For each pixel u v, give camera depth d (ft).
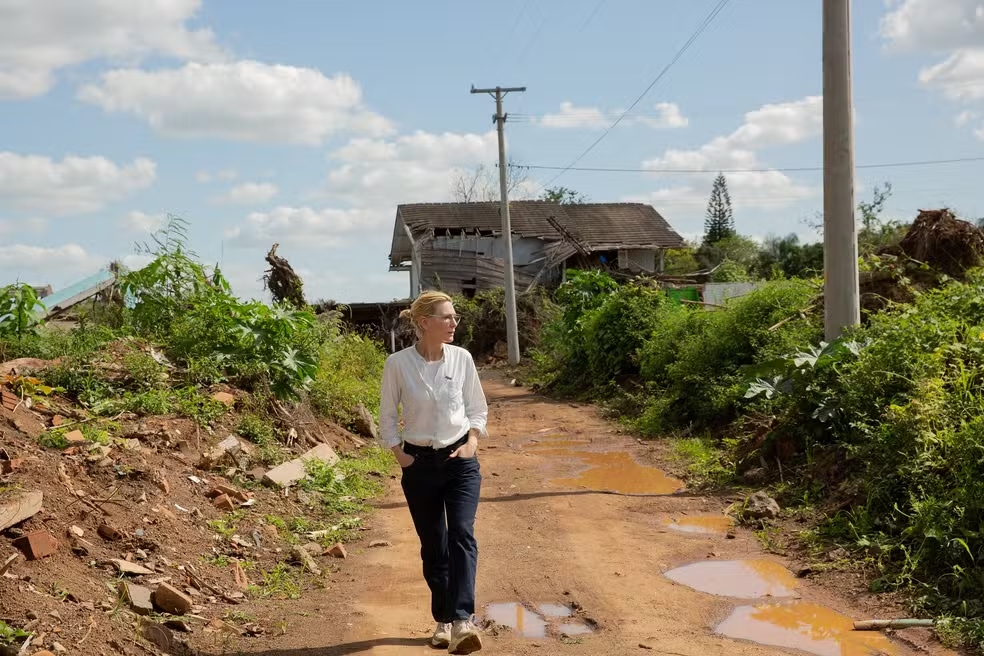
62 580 14.92
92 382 25.76
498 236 126.62
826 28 31.17
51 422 21.93
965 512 18.37
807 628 16.22
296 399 32.58
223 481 23.58
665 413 41.47
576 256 125.90
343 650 15.12
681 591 18.61
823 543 21.11
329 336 46.65
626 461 34.55
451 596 14.89
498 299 110.42
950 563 17.70
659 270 137.49
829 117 31.22
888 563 18.99
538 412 52.54
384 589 18.71
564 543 22.44
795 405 28.50
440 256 124.16
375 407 41.01
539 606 17.87
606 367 57.67
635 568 20.25
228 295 32.91
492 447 39.22
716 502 26.58
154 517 19.20
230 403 28.45
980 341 24.99
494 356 105.60
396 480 30.19
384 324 101.71
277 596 17.80
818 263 131.23
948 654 14.60
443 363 15.60
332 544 21.95
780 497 25.49
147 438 23.54
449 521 15.34
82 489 18.63
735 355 40.24
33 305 29.35
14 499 16.12
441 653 15.06
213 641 15.08
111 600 15.07
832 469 25.08
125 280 33.22
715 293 98.17
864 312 37.73
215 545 19.54
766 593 18.35
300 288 58.75
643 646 15.38
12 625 12.98
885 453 22.33
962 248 40.65
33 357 27.86
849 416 26.35
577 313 70.95
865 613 16.90
